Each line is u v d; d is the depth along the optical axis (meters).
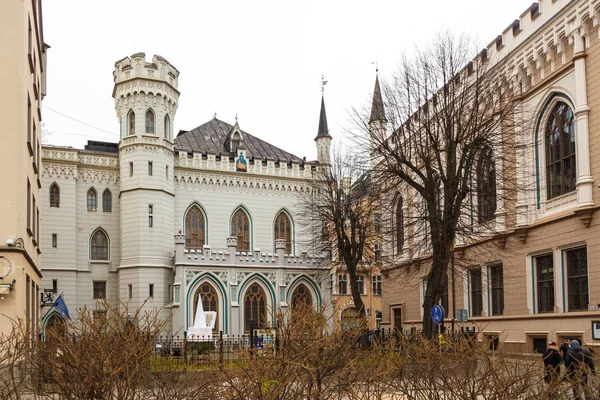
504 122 33.41
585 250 28.64
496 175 33.19
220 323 56.84
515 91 33.91
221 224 63.47
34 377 11.40
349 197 44.75
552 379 10.89
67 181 58.31
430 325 29.05
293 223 66.38
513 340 33.25
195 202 62.84
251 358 11.10
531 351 31.75
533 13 32.72
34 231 30.94
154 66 59.94
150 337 11.93
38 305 33.75
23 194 23.52
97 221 59.38
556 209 30.94
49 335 12.04
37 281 32.50
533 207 32.66
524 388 10.45
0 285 22.06
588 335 27.58
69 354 10.60
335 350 11.67
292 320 11.66
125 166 59.06
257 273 59.06
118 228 59.91
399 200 41.69
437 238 29.80
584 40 28.52
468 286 39.56
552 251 30.89
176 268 56.00
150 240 57.81
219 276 57.38
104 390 10.39
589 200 27.75
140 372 11.01
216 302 57.31
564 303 29.84
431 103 35.03
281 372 10.81
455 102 32.28
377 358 12.70
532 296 32.50
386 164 32.59
